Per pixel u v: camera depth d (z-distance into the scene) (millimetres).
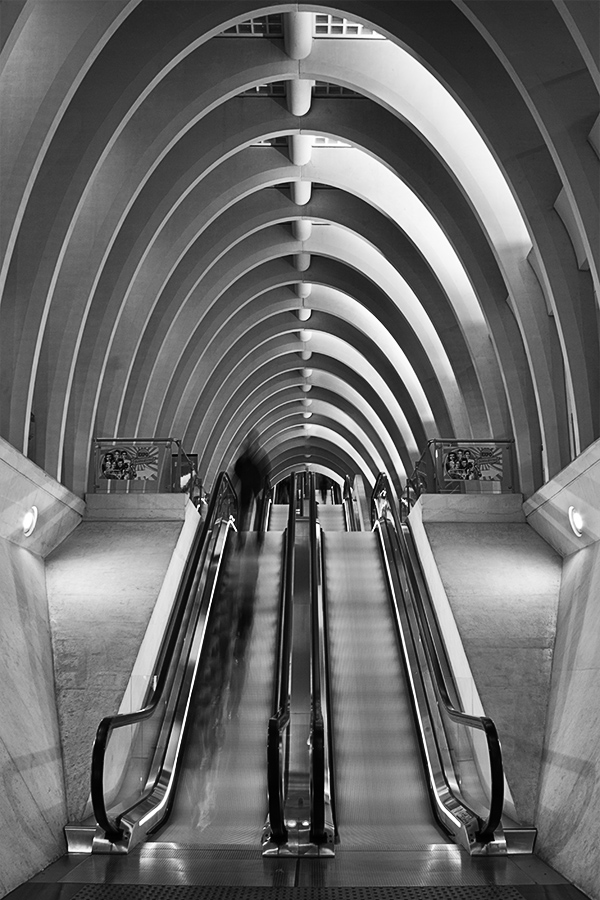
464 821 7719
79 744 8570
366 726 10227
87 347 14758
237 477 12273
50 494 12148
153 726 9320
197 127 14719
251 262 19609
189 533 15117
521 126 11586
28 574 11227
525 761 8672
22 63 9734
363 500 34625
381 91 12984
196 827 8234
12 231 9641
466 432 19203
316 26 12828
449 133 13234
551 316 14000
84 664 9750
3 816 6566
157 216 14594
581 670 9039
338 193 18062
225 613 13125
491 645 10586
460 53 11477
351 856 7340
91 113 11453
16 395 11414
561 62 9961
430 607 13156
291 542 14414
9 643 8875
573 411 12469
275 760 7301
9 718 7742
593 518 11250
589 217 9914
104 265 14633
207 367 22875
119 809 7809
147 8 11578
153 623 10969
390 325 21172
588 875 6207
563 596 11633
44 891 6141
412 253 17938
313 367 28672
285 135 15148
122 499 14688
